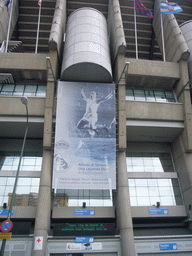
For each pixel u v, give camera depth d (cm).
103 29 2525
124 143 2105
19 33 3294
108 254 1892
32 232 2005
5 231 1162
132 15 3195
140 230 2181
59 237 1936
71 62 2166
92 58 2167
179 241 1992
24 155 2395
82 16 2517
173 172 2419
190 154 2289
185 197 2247
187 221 2153
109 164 2048
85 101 2200
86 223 2053
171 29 2697
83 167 2020
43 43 3369
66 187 1955
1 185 2194
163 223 2244
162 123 2300
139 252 1923
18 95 2389
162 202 2261
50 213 2033
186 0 3244
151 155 2542
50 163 2078
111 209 2112
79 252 1873
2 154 2392
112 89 2262
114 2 2808
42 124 2223
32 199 2147
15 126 2262
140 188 2316
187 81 2412
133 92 2564
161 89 2625
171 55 2667
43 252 1767
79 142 2078
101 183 1994
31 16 3166
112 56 2592
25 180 2233
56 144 2052
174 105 2350
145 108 2288
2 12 2638
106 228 1975
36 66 2306
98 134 2116
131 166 2450
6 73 2342
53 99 2192
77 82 2262
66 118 2127
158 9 3031
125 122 2155
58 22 2500
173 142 2538
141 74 2388
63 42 2770
